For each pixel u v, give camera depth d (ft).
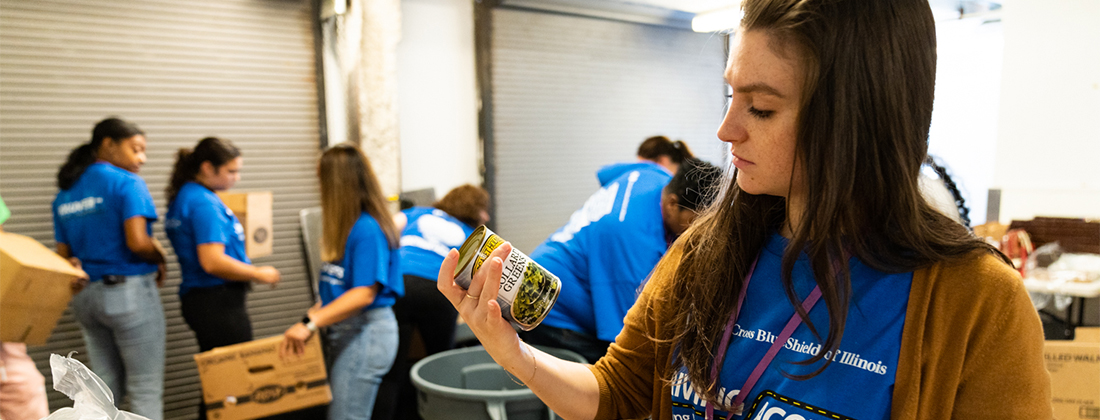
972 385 2.18
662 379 2.87
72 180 9.01
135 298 9.09
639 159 9.58
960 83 18.28
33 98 10.57
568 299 7.39
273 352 8.19
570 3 15.40
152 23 11.42
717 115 18.62
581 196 16.33
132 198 8.92
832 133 2.10
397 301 9.62
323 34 13.32
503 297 2.61
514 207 15.24
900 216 2.16
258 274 9.75
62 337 10.68
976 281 2.13
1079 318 10.46
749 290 2.65
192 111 11.90
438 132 14.33
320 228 13.33
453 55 14.37
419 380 6.45
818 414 2.28
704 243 2.83
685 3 16.26
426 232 10.32
